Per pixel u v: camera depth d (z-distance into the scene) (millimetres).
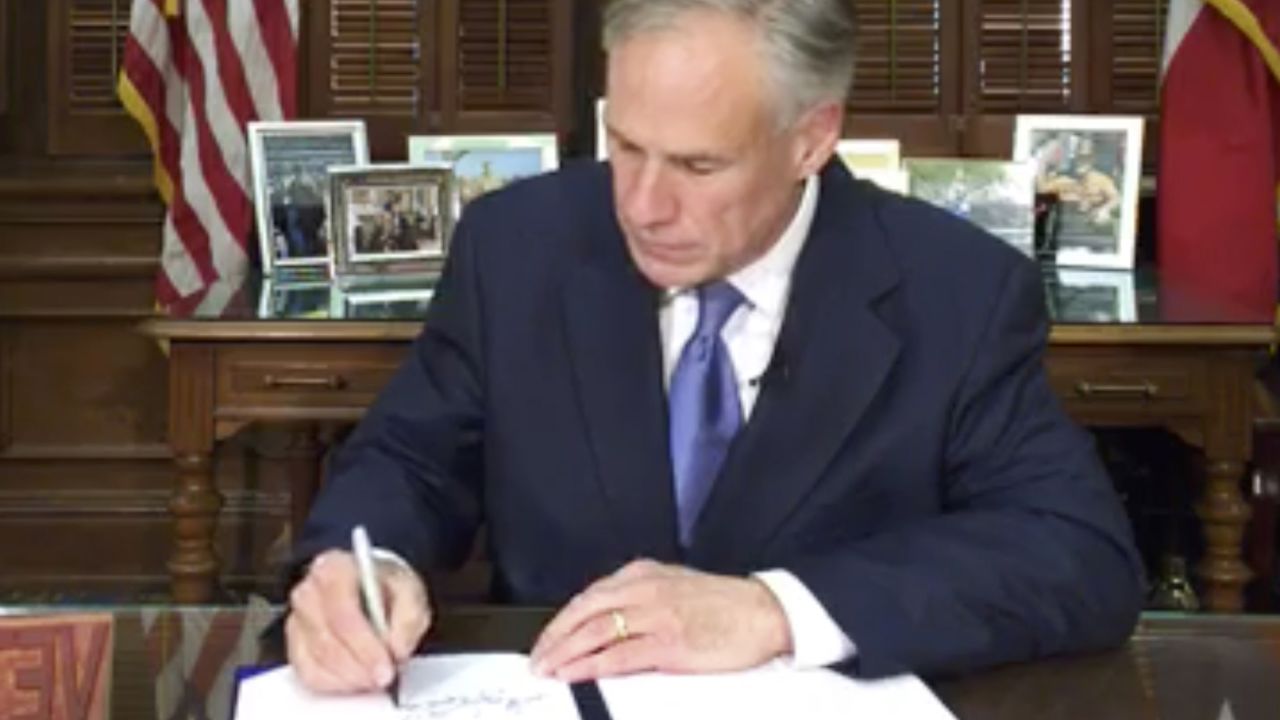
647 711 911
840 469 1179
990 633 1018
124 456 3049
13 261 2982
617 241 1253
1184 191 2660
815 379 1183
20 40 2990
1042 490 1143
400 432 1275
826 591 1007
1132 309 2322
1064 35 2879
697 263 1097
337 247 2574
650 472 1192
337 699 935
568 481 1214
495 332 1262
